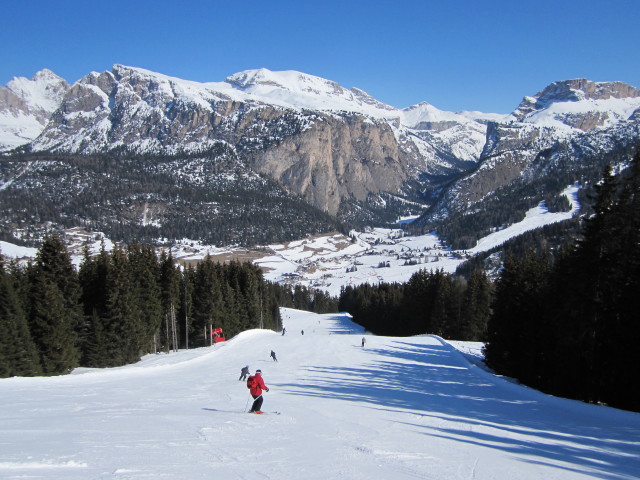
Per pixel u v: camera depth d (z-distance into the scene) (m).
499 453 14.12
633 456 14.87
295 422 17.58
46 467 9.02
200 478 9.00
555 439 17.16
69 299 51.84
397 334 111.44
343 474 10.27
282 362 49.62
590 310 32.69
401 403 25.98
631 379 29.80
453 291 90.44
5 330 40.50
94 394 27.45
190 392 29.12
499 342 48.19
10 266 51.78
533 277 46.53
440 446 14.63
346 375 39.66
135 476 8.73
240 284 101.94
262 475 9.70
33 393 27.03
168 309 71.31
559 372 35.00
